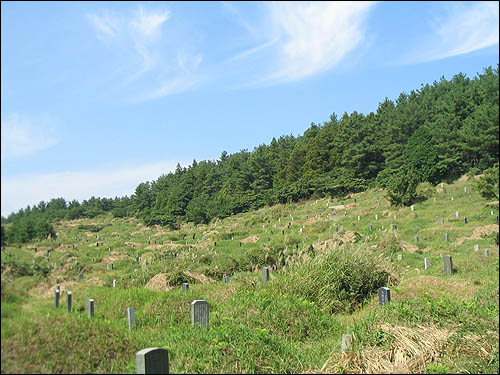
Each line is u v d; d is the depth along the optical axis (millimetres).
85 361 4129
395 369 4977
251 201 49094
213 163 70312
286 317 7012
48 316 4359
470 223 20016
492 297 7578
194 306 6422
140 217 32375
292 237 22344
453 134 30141
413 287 9164
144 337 5691
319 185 44594
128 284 11289
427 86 51188
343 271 9336
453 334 5922
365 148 43500
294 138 69938
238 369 4848
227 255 16188
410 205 29453
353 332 6082
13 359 3619
